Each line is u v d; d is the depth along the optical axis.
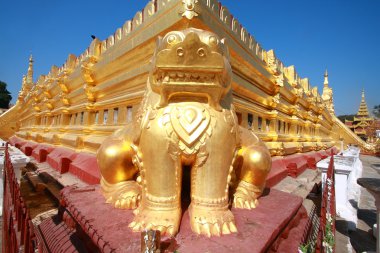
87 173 4.36
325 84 18.33
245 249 1.78
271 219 2.37
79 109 6.58
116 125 4.84
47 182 5.48
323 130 13.60
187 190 2.82
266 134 5.75
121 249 1.70
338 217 6.11
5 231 3.68
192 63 2.03
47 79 9.43
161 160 2.16
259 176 2.82
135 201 2.52
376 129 40.25
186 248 1.79
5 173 4.28
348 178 6.66
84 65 5.70
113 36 5.20
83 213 2.36
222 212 2.18
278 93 6.19
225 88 2.33
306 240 2.75
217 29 3.49
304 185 5.09
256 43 5.33
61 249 2.46
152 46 3.79
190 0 2.93
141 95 3.99
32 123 12.42
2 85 37.75
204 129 2.19
